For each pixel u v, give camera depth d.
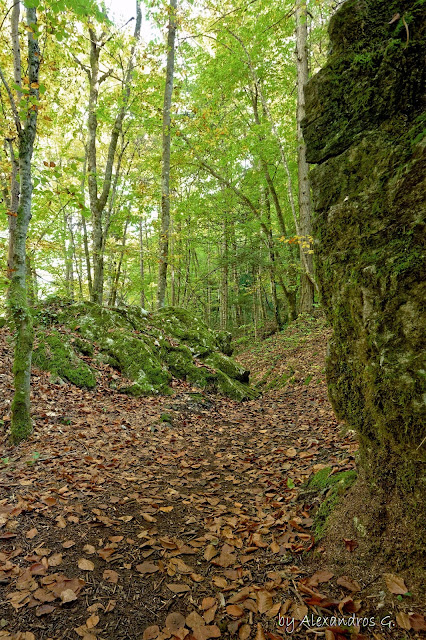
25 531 2.42
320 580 1.79
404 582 1.55
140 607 1.81
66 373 6.04
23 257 4.06
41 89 3.89
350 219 1.94
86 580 1.99
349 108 1.97
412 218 1.61
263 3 10.40
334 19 2.00
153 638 1.61
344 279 1.97
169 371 7.49
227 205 13.66
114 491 3.12
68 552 2.24
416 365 1.51
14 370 4.09
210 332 9.92
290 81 13.12
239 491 3.18
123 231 13.71
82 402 5.46
